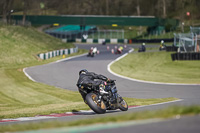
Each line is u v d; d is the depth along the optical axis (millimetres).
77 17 180125
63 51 114062
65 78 64000
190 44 97250
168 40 166500
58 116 20656
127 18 184500
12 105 32875
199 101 28422
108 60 98188
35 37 134375
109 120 7984
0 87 52250
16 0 190625
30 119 19516
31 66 84125
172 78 64625
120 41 192875
